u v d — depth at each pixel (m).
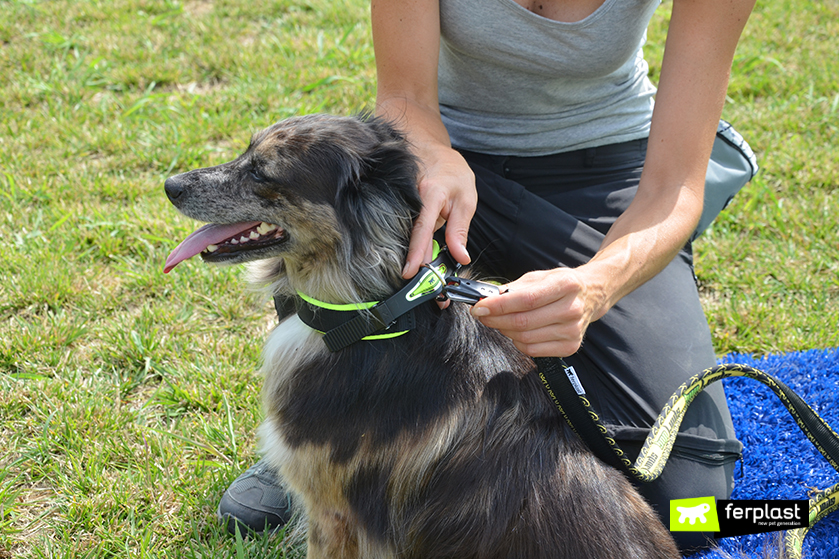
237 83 2.48
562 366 1.12
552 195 1.41
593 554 1.09
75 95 2.37
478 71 1.36
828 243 1.78
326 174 1.13
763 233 1.83
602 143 1.39
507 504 1.10
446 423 1.12
